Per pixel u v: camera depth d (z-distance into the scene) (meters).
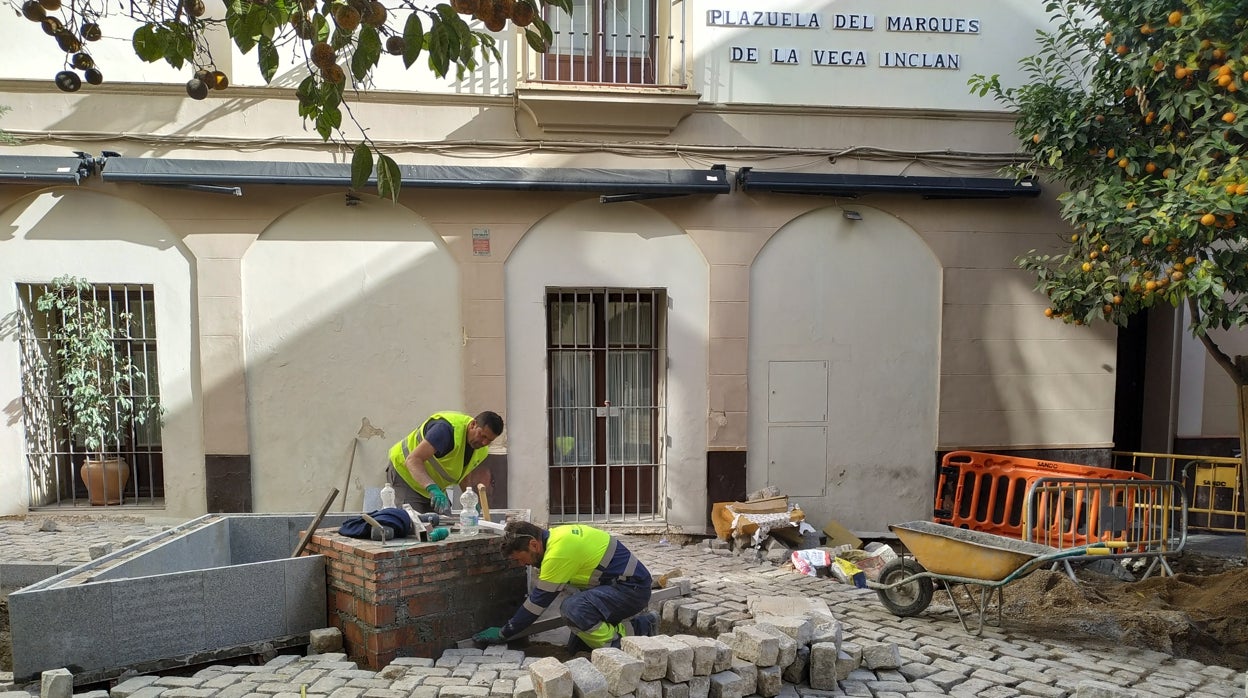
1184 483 8.20
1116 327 7.96
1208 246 5.72
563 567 4.38
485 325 7.29
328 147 7.14
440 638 4.53
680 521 7.63
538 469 7.46
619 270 7.48
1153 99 6.13
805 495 7.78
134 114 6.99
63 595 3.73
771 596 5.67
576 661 3.60
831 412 7.79
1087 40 6.65
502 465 7.32
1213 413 8.41
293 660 4.18
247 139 7.04
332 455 7.24
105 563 4.32
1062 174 7.07
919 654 4.55
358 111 7.18
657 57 7.59
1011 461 7.46
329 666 4.02
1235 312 5.62
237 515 5.56
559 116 7.24
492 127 7.32
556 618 4.80
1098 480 6.26
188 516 7.19
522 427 7.42
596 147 7.40
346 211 7.19
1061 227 7.86
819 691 3.98
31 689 3.62
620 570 4.52
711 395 7.58
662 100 7.21
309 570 4.57
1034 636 4.96
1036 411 7.95
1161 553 6.10
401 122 7.22
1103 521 6.53
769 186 7.34
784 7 7.52
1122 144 6.33
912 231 7.80
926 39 7.68
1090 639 4.95
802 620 4.26
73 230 7.01
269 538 5.55
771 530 7.16
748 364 7.64
